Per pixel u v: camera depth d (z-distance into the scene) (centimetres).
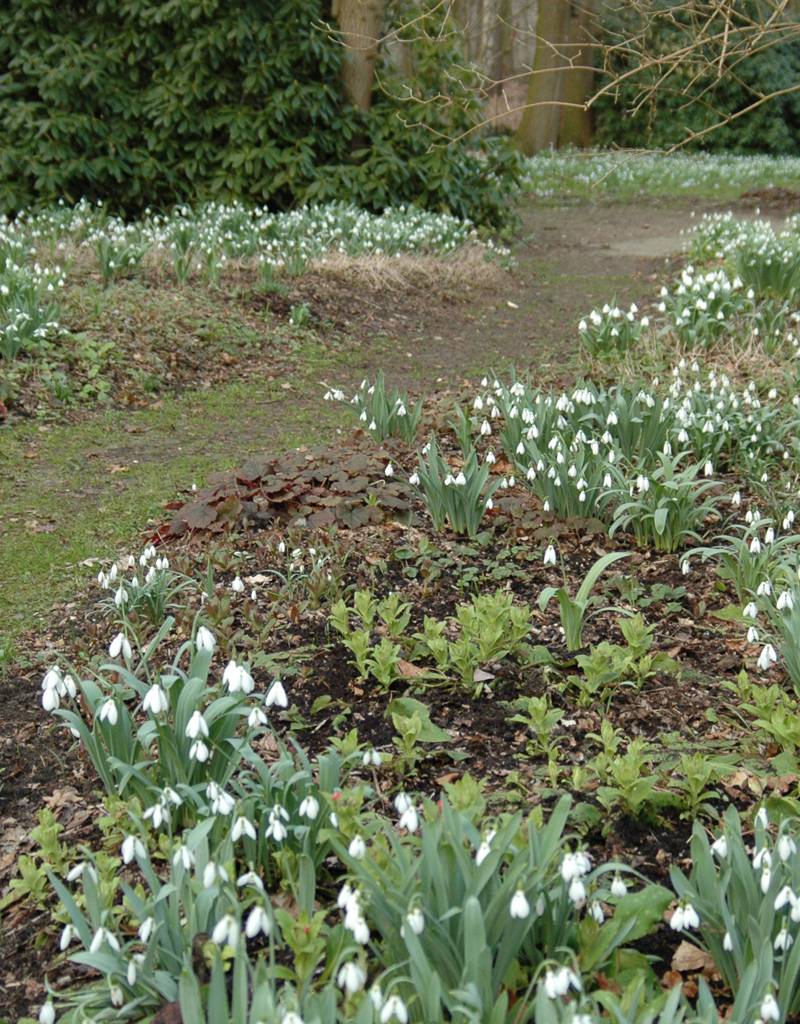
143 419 767
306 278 1081
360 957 225
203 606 469
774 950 241
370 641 445
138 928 274
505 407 600
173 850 270
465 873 236
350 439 677
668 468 518
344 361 925
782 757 340
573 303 1162
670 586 491
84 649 440
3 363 786
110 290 954
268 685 412
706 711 386
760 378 755
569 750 366
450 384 854
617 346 840
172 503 592
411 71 1540
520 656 424
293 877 287
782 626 385
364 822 312
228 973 253
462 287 1177
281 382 863
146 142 1433
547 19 2217
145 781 296
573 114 2742
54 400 770
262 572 514
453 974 238
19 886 304
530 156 2539
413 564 520
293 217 1241
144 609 454
